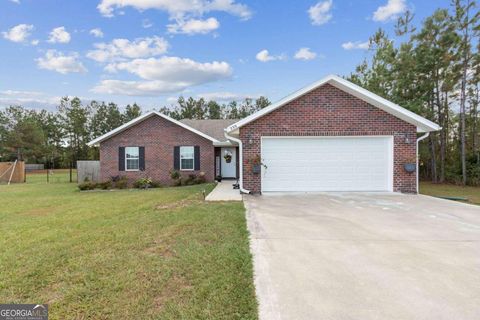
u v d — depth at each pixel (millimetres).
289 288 3115
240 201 8797
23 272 3633
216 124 19578
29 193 13031
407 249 4363
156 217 6637
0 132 40031
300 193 10414
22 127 38656
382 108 10523
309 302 2834
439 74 16469
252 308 2734
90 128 43219
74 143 35625
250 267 3662
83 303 2885
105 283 3289
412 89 17109
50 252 4348
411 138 10547
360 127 10586
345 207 7730
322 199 9094
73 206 8688
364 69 21125
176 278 3391
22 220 6711
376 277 3387
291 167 10789
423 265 3746
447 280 3303
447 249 4363
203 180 15523
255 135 10625
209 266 3701
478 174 15586
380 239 4859
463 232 5273
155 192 12125
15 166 21016
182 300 2898
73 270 3674
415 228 5555
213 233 5199
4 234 5418
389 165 10688
